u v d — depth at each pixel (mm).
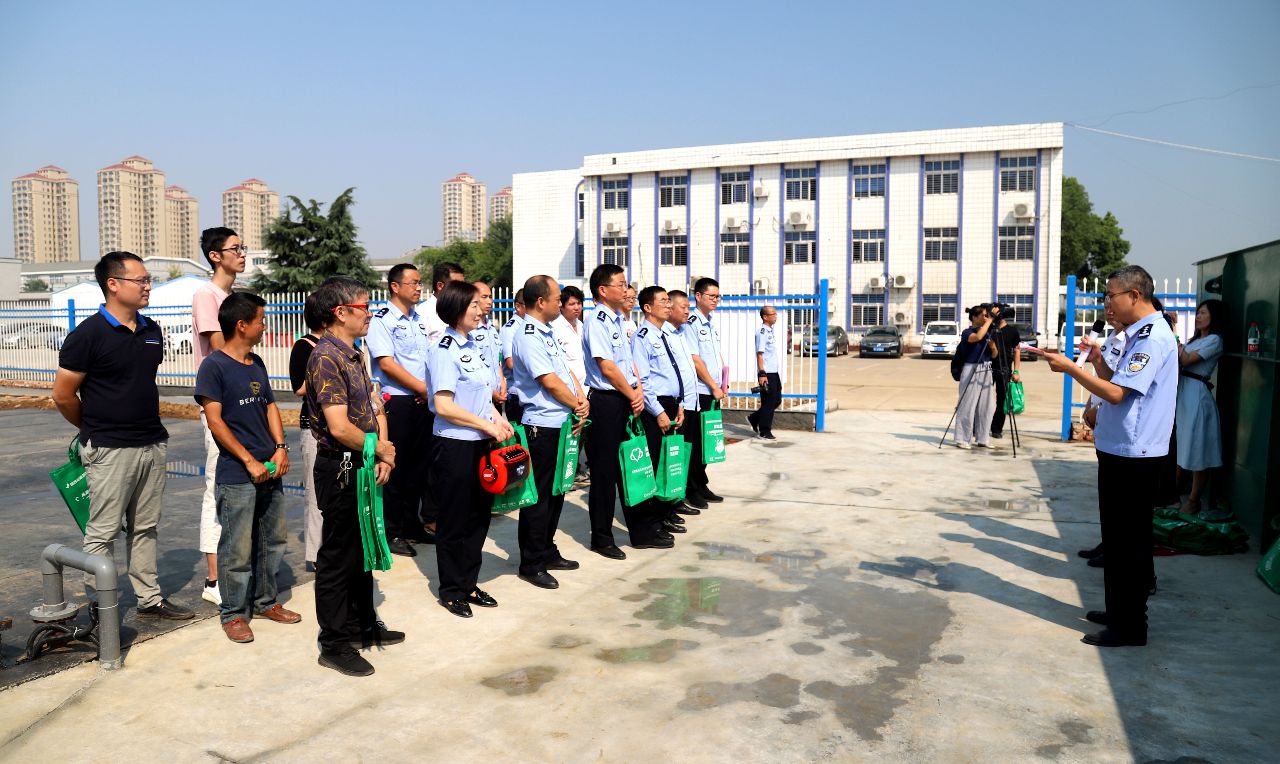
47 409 15445
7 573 5367
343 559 3881
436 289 6223
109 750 3164
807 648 4160
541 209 44031
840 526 6543
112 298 4148
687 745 3215
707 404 7328
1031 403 15320
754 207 38875
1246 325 6258
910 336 36844
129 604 4766
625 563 5633
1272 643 4223
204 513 4727
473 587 4762
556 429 5188
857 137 36719
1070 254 44812
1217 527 5805
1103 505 4297
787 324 12195
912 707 3529
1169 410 4141
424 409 5867
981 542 6066
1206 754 3150
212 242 4531
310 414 3885
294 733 3303
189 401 16172
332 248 40688
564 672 3875
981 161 35188
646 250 40906
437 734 3297
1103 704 3557
